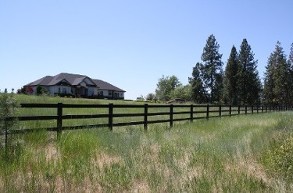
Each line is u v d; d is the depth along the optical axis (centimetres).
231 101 8931
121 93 10525
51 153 878
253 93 8900
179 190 624
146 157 876
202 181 664
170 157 875
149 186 653
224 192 615
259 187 648
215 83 8988
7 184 612
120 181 671
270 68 9888
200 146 1021
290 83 9350
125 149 954
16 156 788
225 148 991
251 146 1015
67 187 638
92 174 699
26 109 1986
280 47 9588
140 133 1331
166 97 14325
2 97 862
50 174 685
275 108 5466
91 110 2739
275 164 775
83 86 8631
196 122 2069
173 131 1493
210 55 9025
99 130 1212
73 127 1185
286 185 655
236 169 783
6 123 855
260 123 2036
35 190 604
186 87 13012
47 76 8906
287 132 1203
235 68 8994
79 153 891
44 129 1060
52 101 3978
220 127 1759
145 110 1612
